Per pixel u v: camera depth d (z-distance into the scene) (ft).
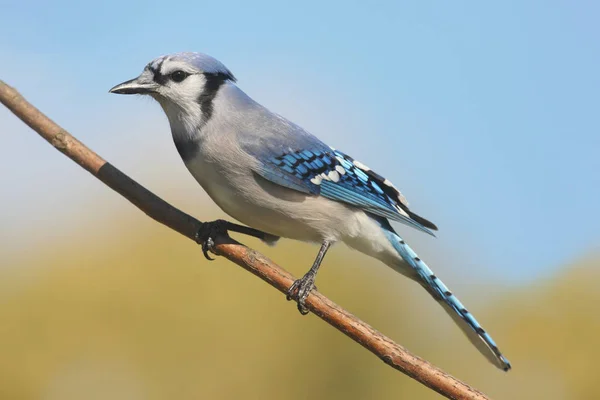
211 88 28.12
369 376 38.91
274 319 38.91
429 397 38.83
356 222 29.58
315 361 38.75
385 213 29.58
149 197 26.02
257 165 27.89
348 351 39.06
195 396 37.88
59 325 37.88
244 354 38.45
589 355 39.14
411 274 30.19
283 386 38.45
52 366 37.40
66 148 24.93
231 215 29.12
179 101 27.81
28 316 37.88
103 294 38.52
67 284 38.47
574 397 38.91
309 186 28.63
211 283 39.17
